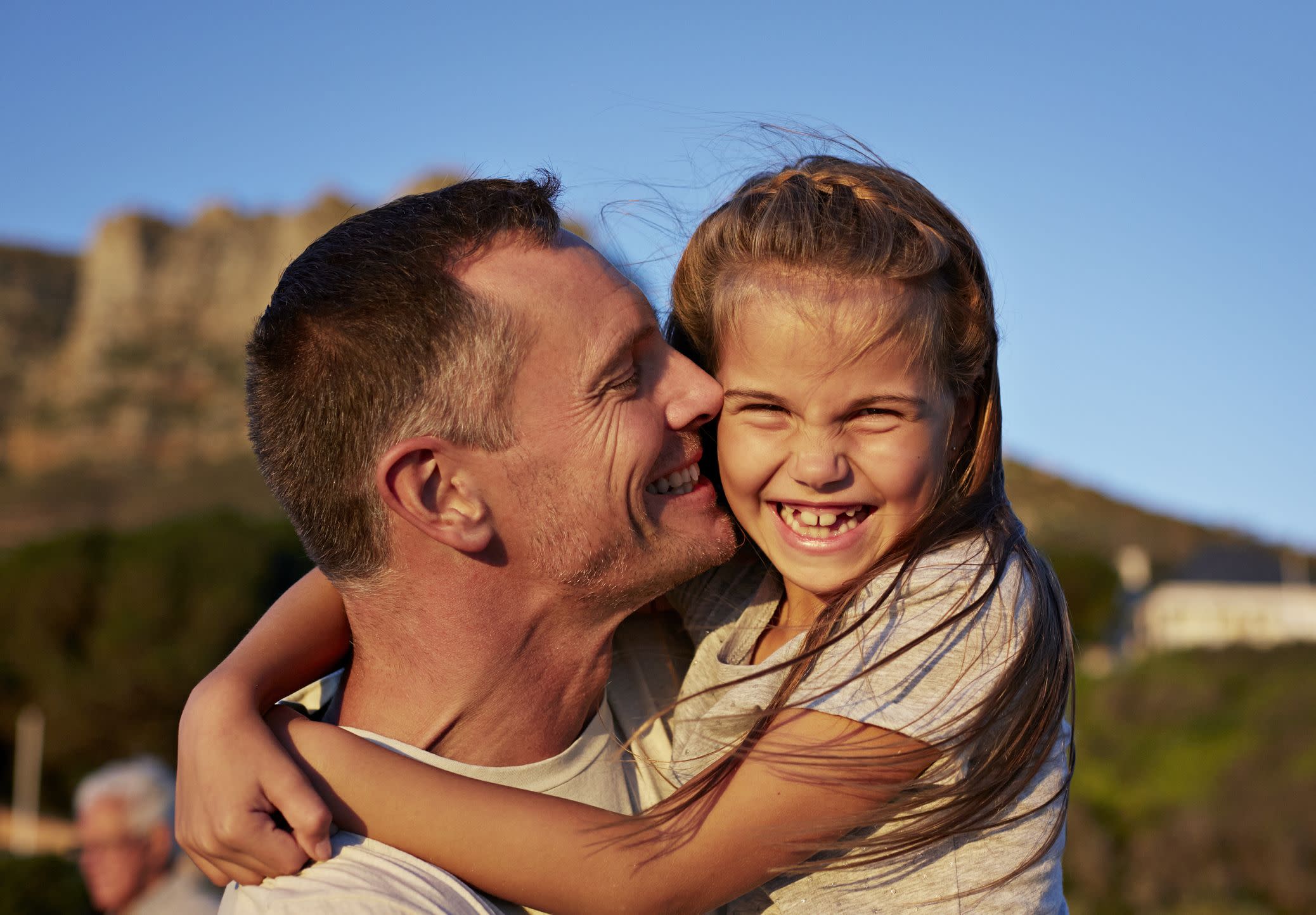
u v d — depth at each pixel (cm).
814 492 172
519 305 166
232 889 159
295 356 167
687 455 183
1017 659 159
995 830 165
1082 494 7581
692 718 182
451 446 162
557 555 168
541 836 153
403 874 149
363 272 165
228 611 2730
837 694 159
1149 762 2425
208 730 156
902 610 165
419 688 170
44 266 9281
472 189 177
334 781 156
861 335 167
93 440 7281
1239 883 1891
